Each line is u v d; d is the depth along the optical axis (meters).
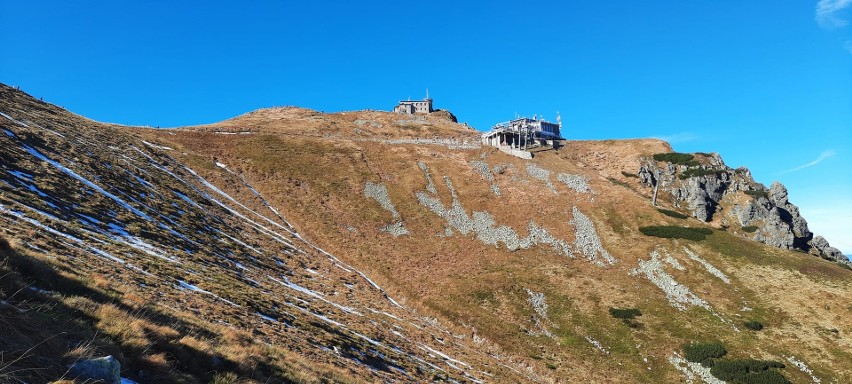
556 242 71.19
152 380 11.60
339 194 80.38
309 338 27.44
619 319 52.09
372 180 88.25
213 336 17.91
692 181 96.00
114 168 51.72
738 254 64.88
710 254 65.19
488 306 53.50
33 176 35.66
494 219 77.69
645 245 68.81
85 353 10.27
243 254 45.34
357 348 30.36
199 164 77.12
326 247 62.97
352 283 52.06
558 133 135.00
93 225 32.03
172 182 59.91
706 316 52.56
